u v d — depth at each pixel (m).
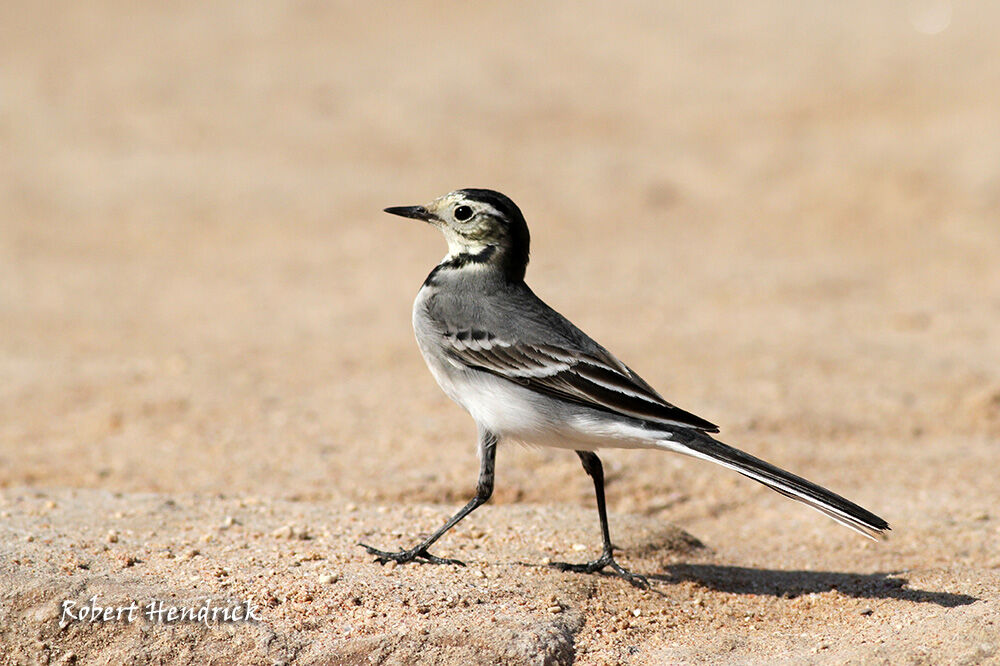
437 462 12.45
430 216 9.55
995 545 10.12
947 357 16.00
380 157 26.25
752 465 8.05
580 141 27.53
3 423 13.83
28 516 9.80
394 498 11.63
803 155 26.17
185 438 13.39
